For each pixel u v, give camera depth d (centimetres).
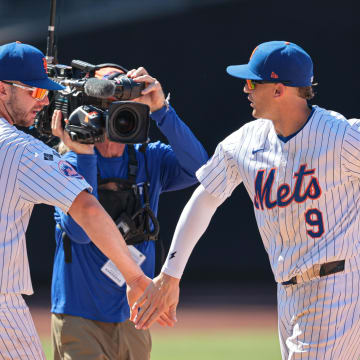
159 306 1552
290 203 1389
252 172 1448
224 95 5788
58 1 5341
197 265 5891
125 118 1445
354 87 5691
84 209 1316
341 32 5650
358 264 1393
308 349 1388
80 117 1496
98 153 1650
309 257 1384
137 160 1684
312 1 5603
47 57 1719
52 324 1652
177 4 5619
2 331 1282
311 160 1369
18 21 5262
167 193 5775
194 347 3150
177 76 5775
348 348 1398
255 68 1402
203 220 1559
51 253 5594
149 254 1666
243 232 5903
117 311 1605
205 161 1712
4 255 1272
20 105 1329
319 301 1380
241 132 1488
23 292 1312
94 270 1595
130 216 1631
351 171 1359
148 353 1672
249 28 5694
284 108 1395
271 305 4388
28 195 1273
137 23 5631
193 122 5822
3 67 1310
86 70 1652
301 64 1378
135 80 1602
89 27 5547
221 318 3962
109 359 1608
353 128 1359
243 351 3042
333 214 1371
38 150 1282
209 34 5709
